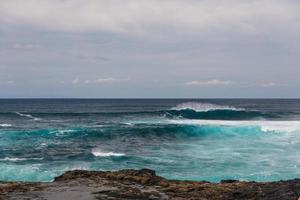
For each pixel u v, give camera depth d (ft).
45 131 117.08
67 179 50.42
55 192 43.19
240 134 111.04
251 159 76.23
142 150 88.38
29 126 148.05
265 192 42.24
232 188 44.98
